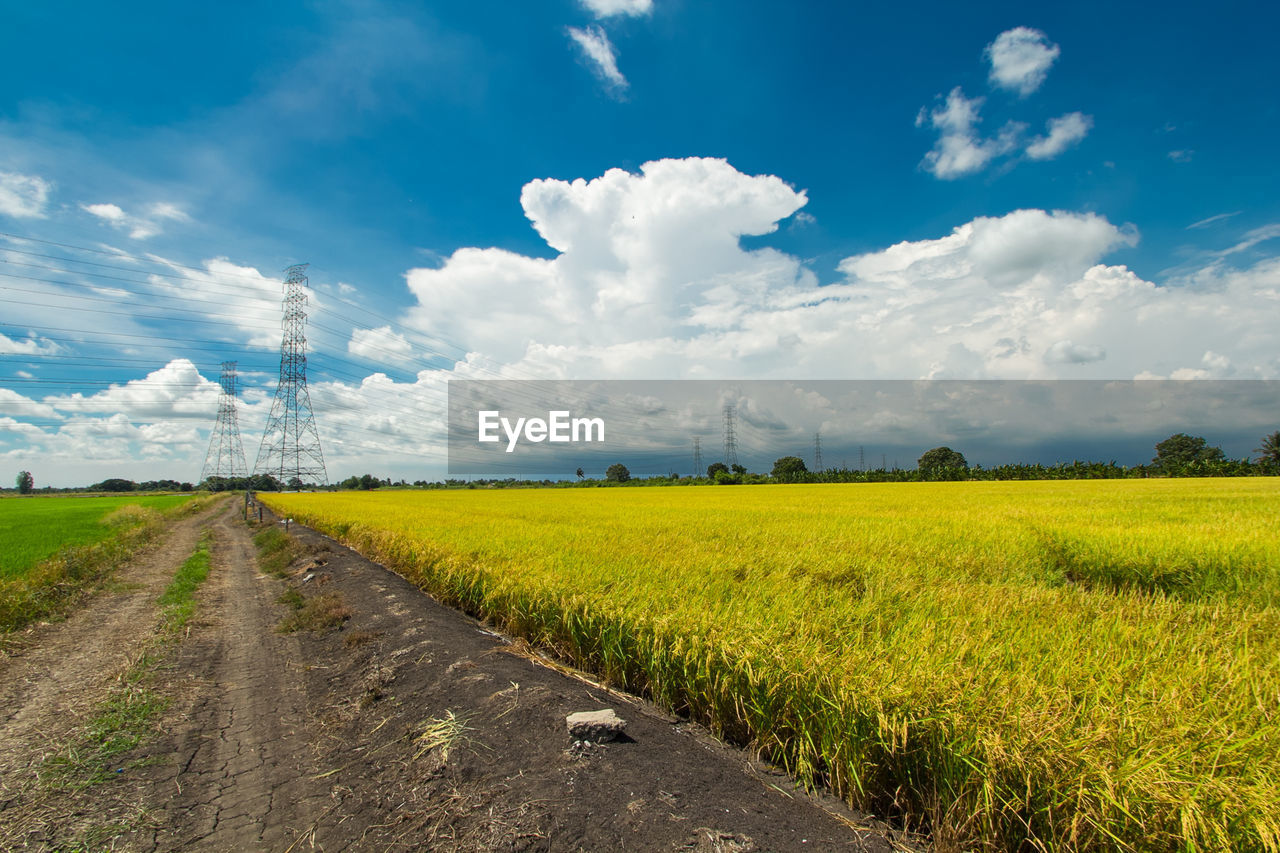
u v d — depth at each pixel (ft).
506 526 43.09
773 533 36.01
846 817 9.76
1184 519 39.99
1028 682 10.11
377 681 17.60
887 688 10.09
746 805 9.97
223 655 22.44
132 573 43.47
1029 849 8.18
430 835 9.85
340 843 10.21
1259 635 14.44
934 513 53.11
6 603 26.84
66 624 27.43
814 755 11.10
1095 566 26.27
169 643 23.91
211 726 15.75
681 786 10.45
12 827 10.78
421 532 39.63
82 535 58.23
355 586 31.50
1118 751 8.20
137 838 10.49
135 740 14.73
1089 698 10.02
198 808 11.57
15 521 79.97
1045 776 8.00
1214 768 7.57
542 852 8.87
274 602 33.17
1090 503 60.39
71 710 16.70
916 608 16.26
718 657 13.34
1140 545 26.48
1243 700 9.78
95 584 37.11
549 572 22.63
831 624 14.67
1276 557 23.38
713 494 136.98
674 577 21.20
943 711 9.41
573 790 10.36
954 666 10.89
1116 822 7.41
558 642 19.44
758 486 217.36
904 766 9.69
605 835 9.09
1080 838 7.71
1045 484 143.43
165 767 13.35
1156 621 15.03
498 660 17.97
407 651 19.17
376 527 47.39
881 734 9.53
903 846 8.93
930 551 29.12
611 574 21.98
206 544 65.26
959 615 15.39
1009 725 8.80
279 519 89.25
